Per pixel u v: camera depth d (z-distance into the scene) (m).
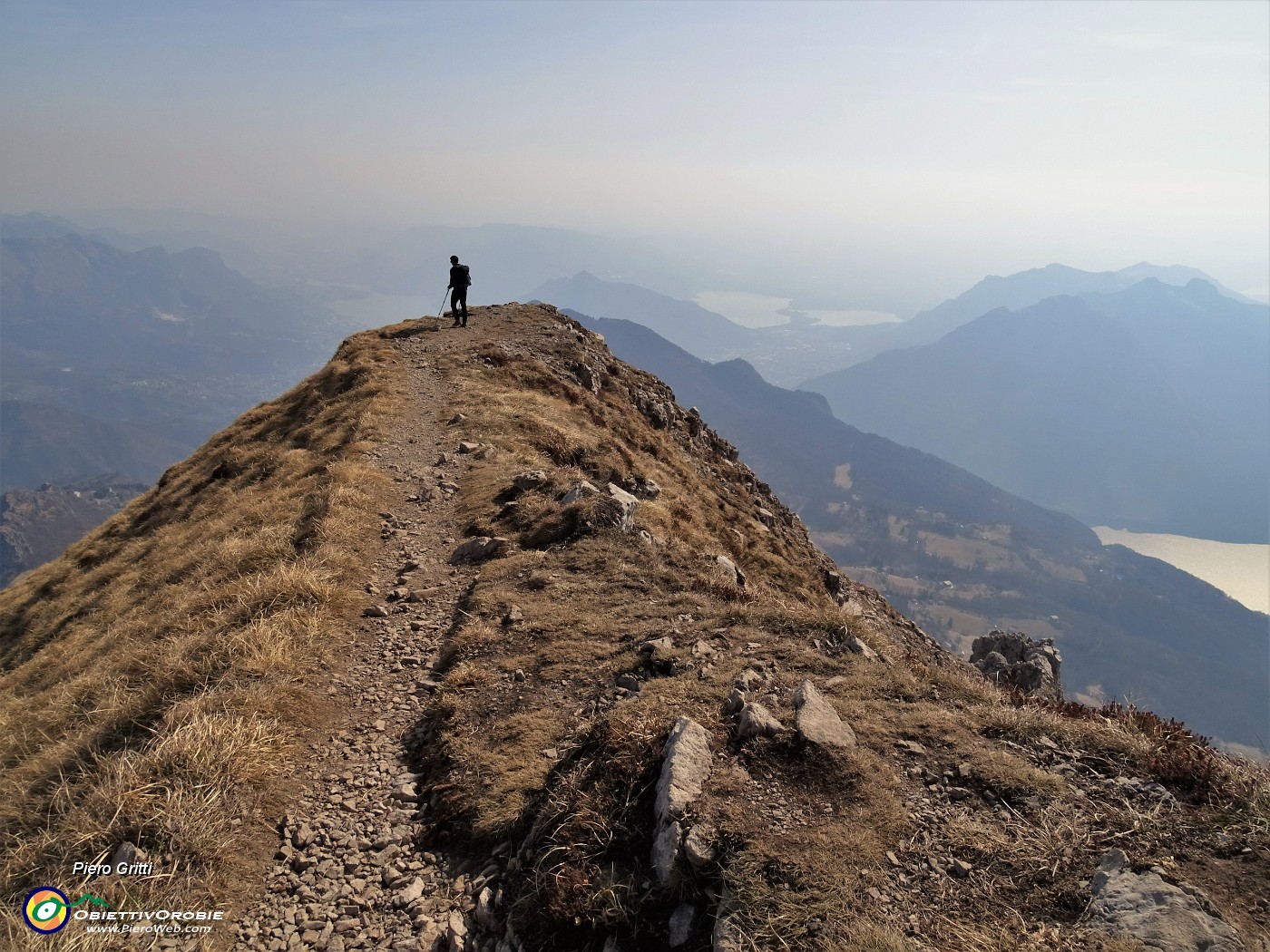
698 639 9.58
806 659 8.64
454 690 9.33
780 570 26.45
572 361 37.25
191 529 21.92
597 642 10.02
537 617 10.95
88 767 7.91
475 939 5.70
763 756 6.32
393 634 11.50
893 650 9.77
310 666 10.09
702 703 7.53
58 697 11.41
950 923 4.64
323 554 13.72
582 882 5.45
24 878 6.31
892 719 7.13
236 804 7.17
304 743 8.61
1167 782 5.95
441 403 27.23
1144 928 4.37
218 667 9.80
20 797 7.64
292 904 6.27
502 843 6.56
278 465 23.36
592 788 6.35
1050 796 5.83
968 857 5.22
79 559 26.23
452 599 12.72
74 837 6.57
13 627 22.62
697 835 5.36
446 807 7.24
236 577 14.05
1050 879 4.96
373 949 5.76
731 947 4.62
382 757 8.46
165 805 6.80
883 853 5.24
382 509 17.02
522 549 14.12
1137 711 7.43
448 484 18.70
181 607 13.07
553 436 24.22
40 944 5.48
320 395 31.62
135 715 9.01
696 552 14.93
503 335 40.41
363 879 6.53
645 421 39.31
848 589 34.09
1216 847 5.11
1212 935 4.23
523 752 7.68
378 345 36.12
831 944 4.50
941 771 6.28
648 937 5.08
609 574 12.48
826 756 6.28
